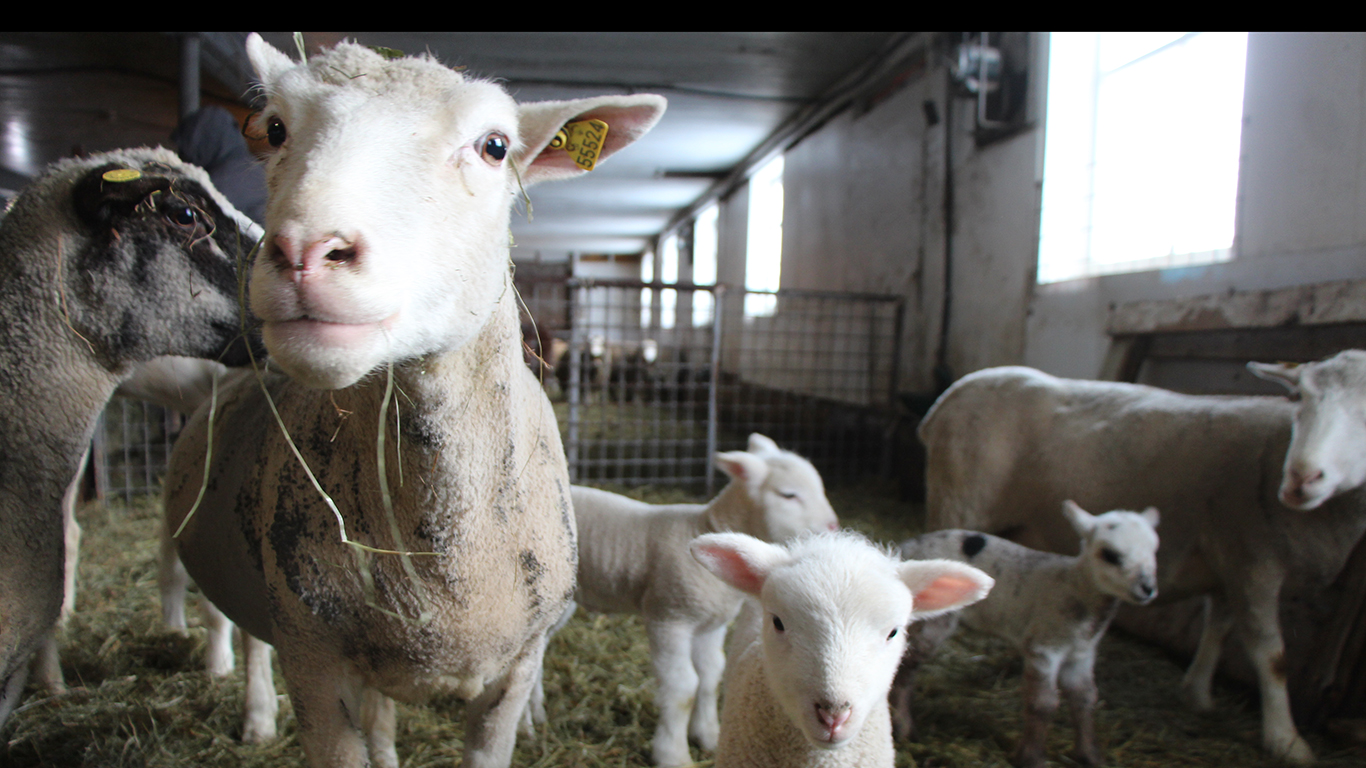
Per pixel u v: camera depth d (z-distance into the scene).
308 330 1.08
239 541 1.84
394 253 1.14
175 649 3.40
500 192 1.41
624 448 8.89
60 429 2.04
